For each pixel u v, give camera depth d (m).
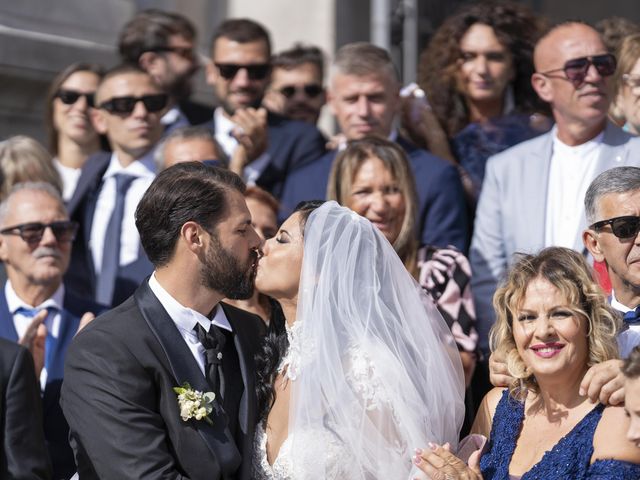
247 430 5.80
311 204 6.21
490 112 9.04
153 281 5.90
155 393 5.71
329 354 5.77
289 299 6.07
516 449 5.63
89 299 8.30
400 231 7.55
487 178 8.05
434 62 9.20
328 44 13.28
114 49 11.95
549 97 7.81
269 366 6.06
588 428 5.33
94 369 5.66
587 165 7.68
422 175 8.34
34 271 7.61
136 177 9.12
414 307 5.98
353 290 5.89
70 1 11.60
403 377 5.73
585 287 5.54
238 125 9.07
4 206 7.71
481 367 7.54
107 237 8.95
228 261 5.78
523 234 7.75
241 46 9.65
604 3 15.91
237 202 5.83
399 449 5.66
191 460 5.59
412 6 11.95
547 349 5.50
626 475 5.13
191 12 12.84
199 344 5.85
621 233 6.04
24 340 7.22
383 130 8.85
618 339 5.80
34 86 11.10
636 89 7.91
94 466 5.62
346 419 5.67
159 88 9.24
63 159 10.02
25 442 6.60
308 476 5.61
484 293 7.84
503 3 9.04
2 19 10.91
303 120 10.54
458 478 5.46
